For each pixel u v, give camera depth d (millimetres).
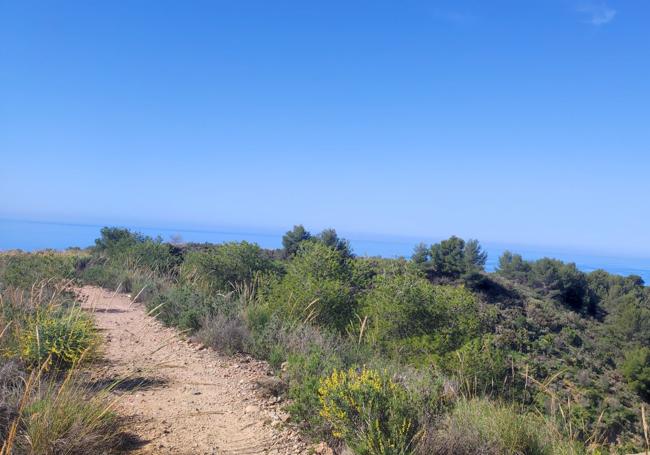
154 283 14867
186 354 8297
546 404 6551
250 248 16391
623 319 28219
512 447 4816
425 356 9023
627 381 16328
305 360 6723
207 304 10562
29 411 4457
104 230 27484
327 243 23281
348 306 11305
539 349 17469
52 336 6566
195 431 5109
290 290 11352
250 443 4953
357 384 4652
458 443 4617
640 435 8070
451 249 35156
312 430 5188
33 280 12750
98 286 16172
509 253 46188
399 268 14055
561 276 40406
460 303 10508
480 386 7344
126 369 7055
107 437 4613
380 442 4238
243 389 6664
